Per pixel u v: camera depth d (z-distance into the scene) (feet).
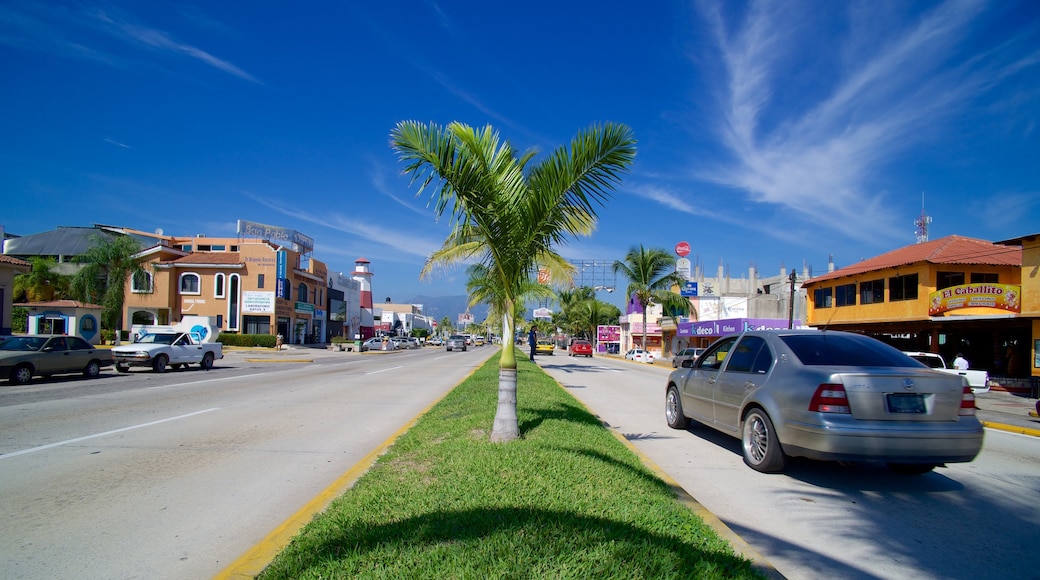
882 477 21.11
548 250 23.97
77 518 15.58
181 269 166.09
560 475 16.99
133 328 112.68
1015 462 24.98
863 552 14.10
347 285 247.29
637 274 142.82
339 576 10.36
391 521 13.16
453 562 10.78
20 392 45.96
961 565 13.44
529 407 32.14
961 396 18.75
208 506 16.79
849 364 20.12
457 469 17.62
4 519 15.43
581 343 185.37
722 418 24.61
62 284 145.07
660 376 83.41
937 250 86.84
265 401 41.83
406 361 112.98
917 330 89.45
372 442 26.40
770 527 15.72
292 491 18.43
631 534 12.42
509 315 22.90
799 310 153.79
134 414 34.35
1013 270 83.05
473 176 21.08
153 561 12.80
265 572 10.92
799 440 19.07
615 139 20.90
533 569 10.55
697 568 10.85
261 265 169.17
